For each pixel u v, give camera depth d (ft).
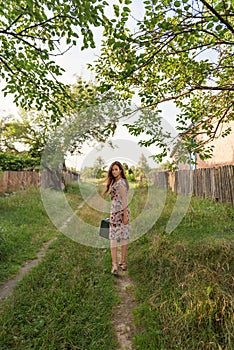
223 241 11.50
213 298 7.65
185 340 6.63
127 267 12.13
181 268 10.14
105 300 9.11
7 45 11.17
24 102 12.48
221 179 23.77
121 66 11.64
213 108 12.58
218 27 7.93
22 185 40.75
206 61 11.07
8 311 8.02
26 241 16.14
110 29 8.11
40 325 7.39
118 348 6.84
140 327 7.67
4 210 24.32
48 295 9.02
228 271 9.31
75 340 6.93
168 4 7.66
